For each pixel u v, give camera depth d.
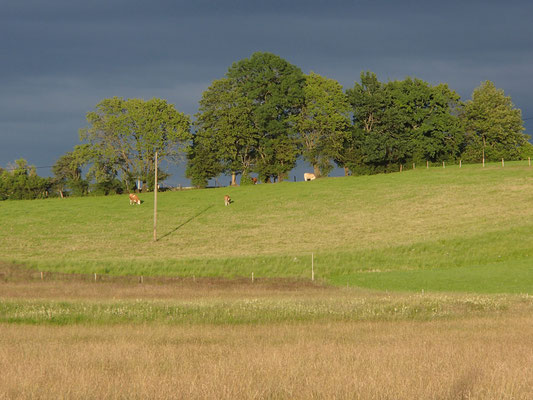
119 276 70.00
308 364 20.12
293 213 122.25
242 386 16.66
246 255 82.25
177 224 117.38
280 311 37.91
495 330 30.86
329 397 15.45
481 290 56.50
